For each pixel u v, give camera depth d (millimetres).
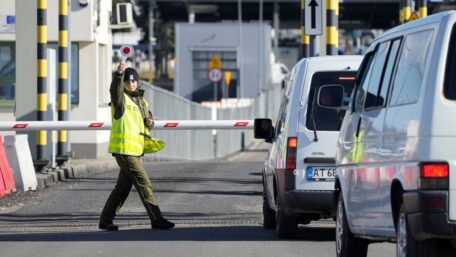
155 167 85562
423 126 26547
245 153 142875
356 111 33219
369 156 30734
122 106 45812
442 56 26750
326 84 41656
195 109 121250
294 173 41188
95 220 50875
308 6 60094
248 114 151625
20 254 38438
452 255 28766
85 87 90062
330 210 41000
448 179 26078
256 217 52094
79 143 90062
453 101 26406
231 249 39438
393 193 28516
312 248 39875
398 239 28203
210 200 59438
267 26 186500
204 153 128375
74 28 88250
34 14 84375
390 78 30141
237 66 184000
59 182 70062
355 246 33625
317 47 63656
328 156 40938
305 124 41375
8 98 89875
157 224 46656
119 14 80375
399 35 30312
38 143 72312
